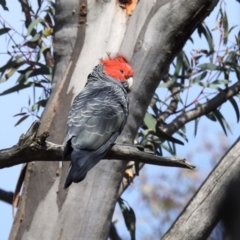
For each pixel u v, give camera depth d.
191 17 10.74
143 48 10.66
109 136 8.82
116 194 10.38
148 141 13.38
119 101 9.54
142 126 13.62
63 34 10.96
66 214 10.09
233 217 5.37
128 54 10.67
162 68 10.78
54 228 10.06
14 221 10.28
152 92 10.76
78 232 10.06
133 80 10.50
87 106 9.15
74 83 10.61
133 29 10.81
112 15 10.96
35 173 10.30
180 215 10.48
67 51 10.87
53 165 10.23
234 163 10.41
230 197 5.74
